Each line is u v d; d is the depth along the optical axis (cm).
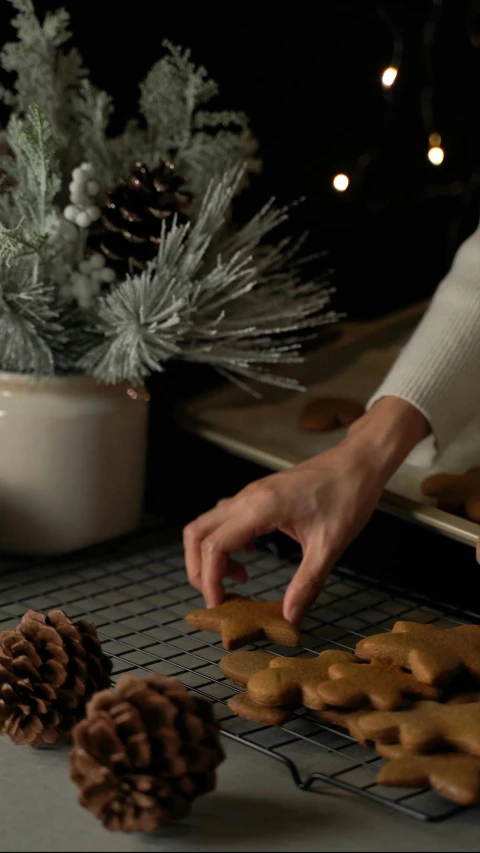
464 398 125
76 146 128
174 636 119
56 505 126
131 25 141
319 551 118
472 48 168
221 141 128
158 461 146
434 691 107
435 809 102
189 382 150
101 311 122
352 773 106
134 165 126
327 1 155
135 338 121
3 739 109
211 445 142
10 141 123
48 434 125
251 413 145
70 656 107
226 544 119
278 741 108
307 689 106
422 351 125
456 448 137
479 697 107
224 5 146
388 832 101
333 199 160
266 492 118
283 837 101
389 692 105
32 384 124
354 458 120
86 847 100
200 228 123
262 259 130
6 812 102
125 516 130
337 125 159
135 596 125
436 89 167
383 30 161
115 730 99
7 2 132
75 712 107
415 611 123
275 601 119
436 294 129
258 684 107
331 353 155
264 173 152
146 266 123
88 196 122
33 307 122
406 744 103
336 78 158
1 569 128
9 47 125
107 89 141
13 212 124
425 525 124
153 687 101
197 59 145
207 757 100
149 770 99
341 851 100
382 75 161
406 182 168
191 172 129
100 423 126
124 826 99
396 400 124
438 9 164
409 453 125
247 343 127
